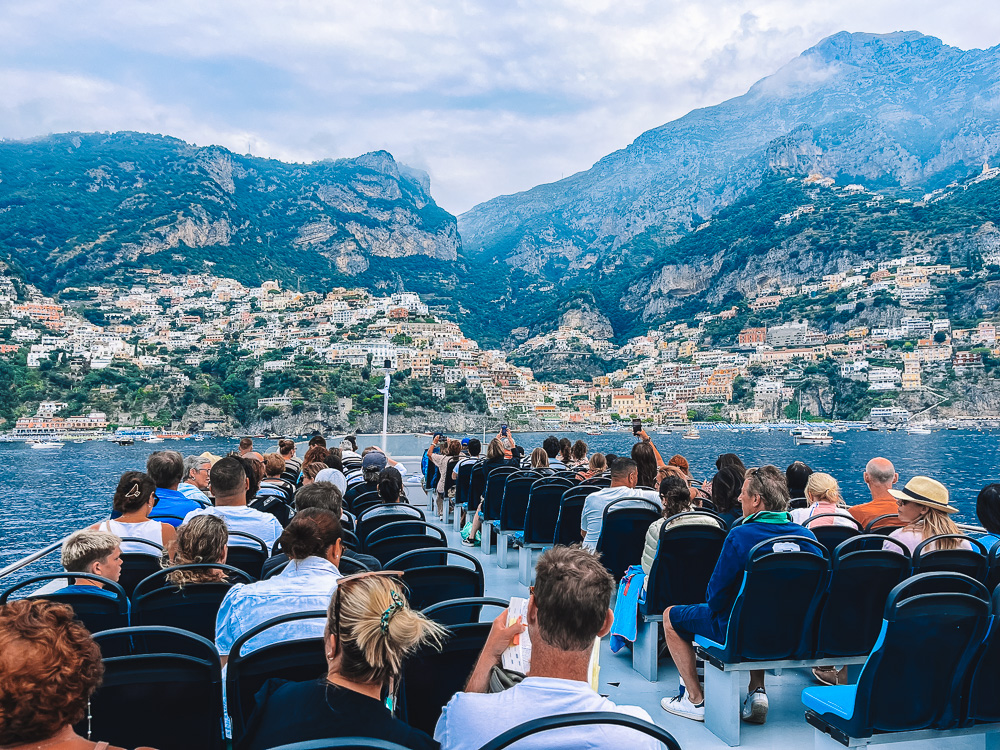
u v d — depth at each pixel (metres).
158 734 2.27
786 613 3.69
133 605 3.24
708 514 4.57
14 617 1.59
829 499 5.53
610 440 186.25
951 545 4.14
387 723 1.95
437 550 3.75
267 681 2.15
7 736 1.51
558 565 2.04
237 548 4.69
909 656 2.98
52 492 80.50
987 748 3.48
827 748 3.29
